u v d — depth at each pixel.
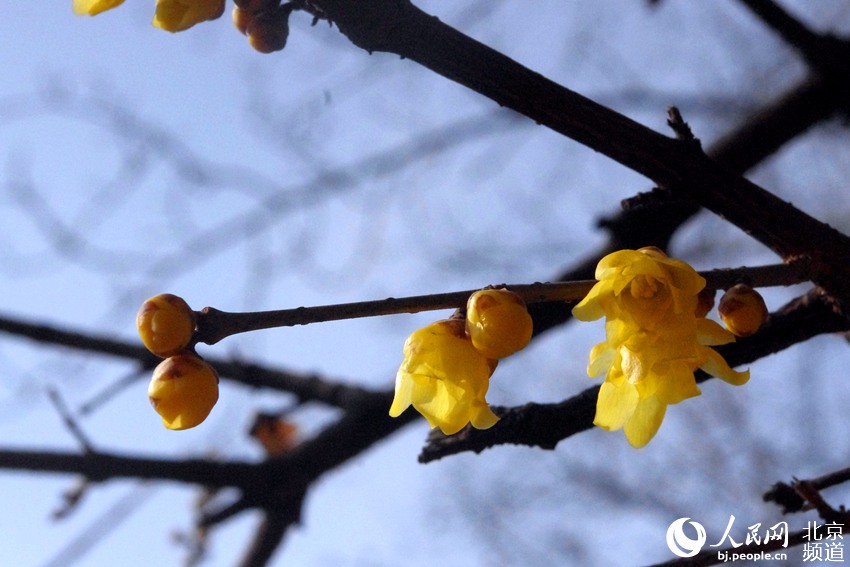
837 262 0.52
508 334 0.48
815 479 0.55
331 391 0.89
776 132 0.78
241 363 0.92
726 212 0.53
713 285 0.51
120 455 0.78
